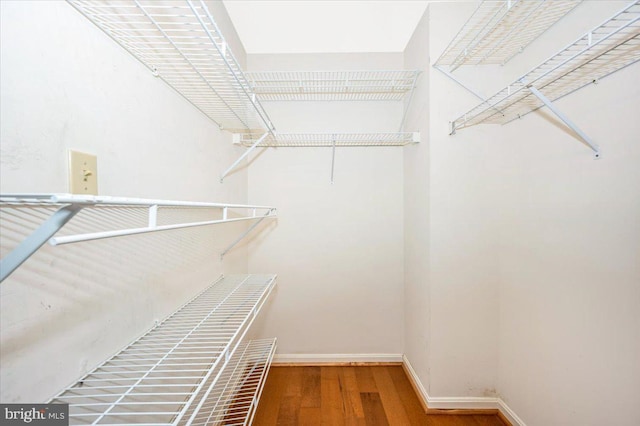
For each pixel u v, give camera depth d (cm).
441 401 153
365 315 204
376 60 197
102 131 67
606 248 92
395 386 175
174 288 101
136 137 80
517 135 139
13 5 46
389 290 204
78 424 57
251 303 110
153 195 89
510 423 142
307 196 204
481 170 152
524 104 132
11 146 46
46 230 34
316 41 197
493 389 154
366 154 203
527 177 131
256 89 195
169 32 95
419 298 170
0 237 45
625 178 85
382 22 185
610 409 90
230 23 168
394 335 204
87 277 62
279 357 203
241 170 189
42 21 52
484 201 153
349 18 181
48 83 53
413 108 179
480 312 154
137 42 79
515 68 139
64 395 56
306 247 204
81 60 61
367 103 200
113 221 71
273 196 204
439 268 153
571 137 105
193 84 106
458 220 153
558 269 112
